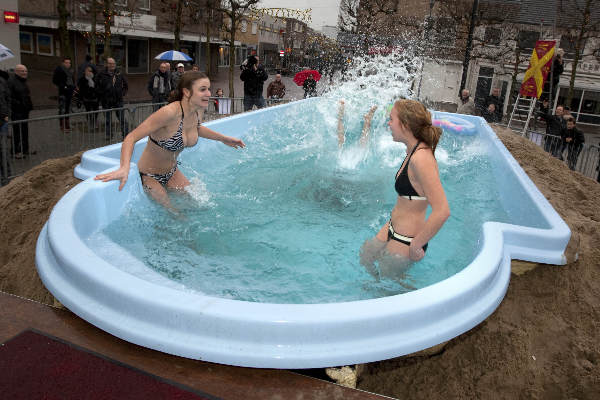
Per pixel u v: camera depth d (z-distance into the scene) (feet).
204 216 10.41
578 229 12.07
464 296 5.81
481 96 77.71
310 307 5.10
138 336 4.94
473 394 7.51
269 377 4.80
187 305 4.96
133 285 5.27
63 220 7.03
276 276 7.94
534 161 21.31
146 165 10.85
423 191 8.00
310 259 8.70
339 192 12.83
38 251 6.59
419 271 8.51
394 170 15.07
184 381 4.64
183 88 10.37
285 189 12.81
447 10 71.87
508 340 8.09
